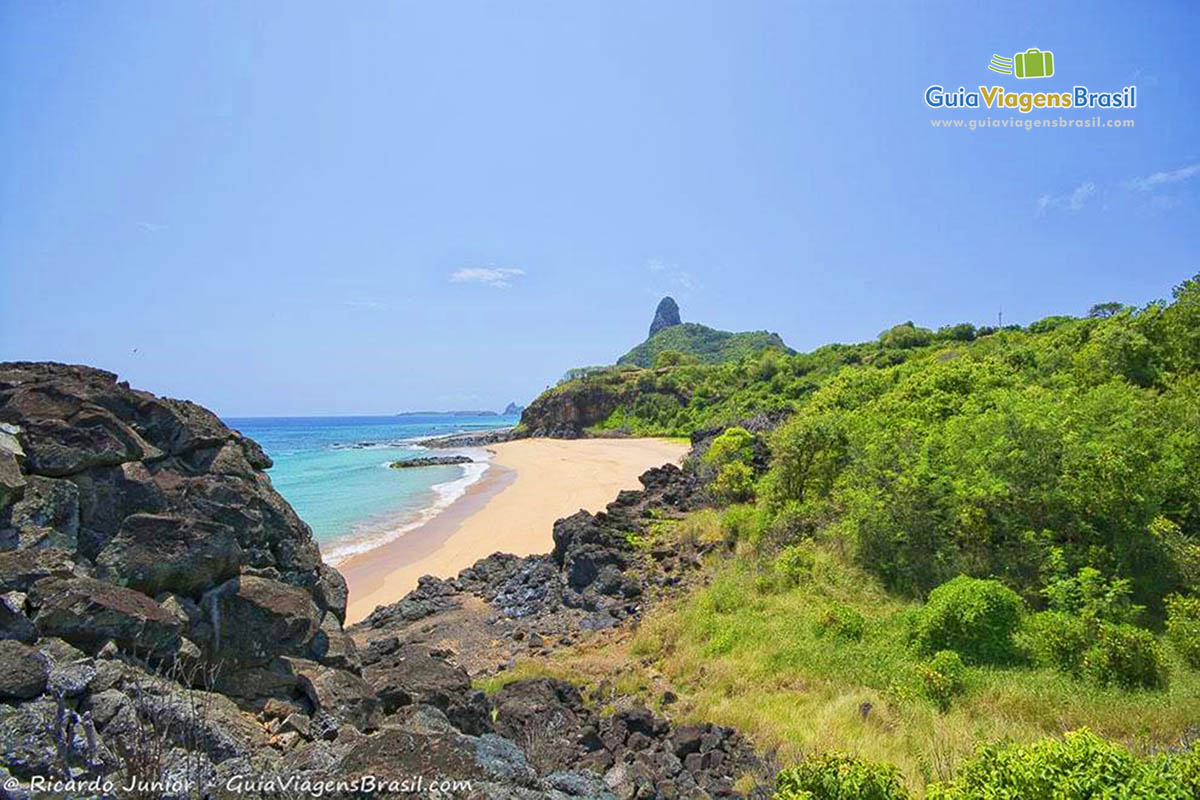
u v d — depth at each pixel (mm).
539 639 14414
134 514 6348
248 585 6652
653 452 64375
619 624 14953
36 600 5086
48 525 5855
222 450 7984
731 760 8211
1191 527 12742
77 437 6367
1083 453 13141
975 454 14516
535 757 6965
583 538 19297
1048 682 9242
